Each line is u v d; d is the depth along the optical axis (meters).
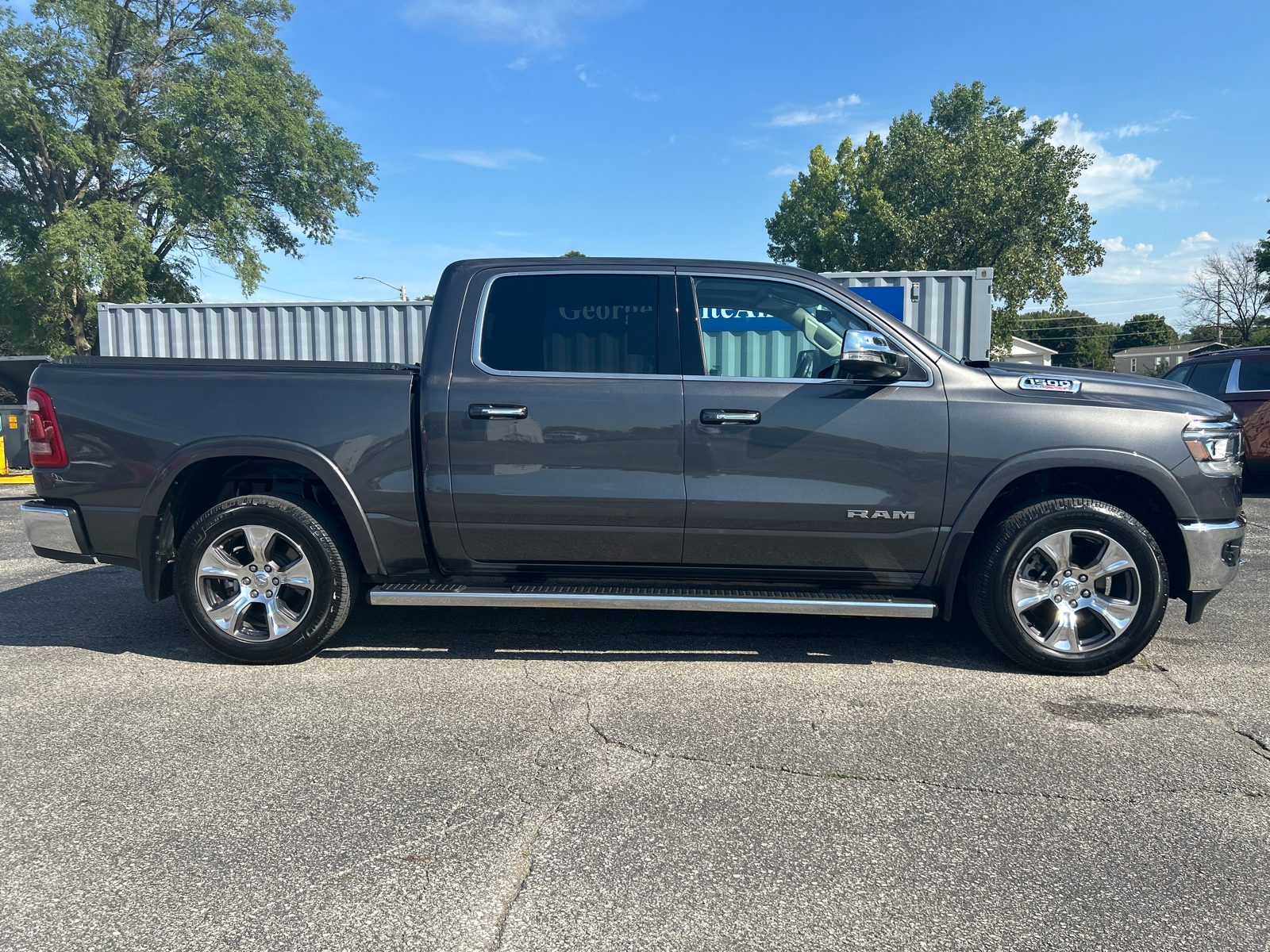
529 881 2.16
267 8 29.58
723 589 3.87
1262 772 2.81
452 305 3.91
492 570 3.95
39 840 2.36
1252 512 8.52
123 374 3.86
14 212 28.05
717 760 2.89
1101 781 2.75
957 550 3.70
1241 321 55.41
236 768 2.82
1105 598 3.72
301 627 3.84
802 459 3.69
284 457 3.77
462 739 3.06
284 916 2.01
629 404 3.72
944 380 3.72
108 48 27.09
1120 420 3.64
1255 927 1.99
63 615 4.80
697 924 1.99
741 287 3.89
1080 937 1.95
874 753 2.96
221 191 28.47
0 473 11.62
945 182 35.62
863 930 1.97
